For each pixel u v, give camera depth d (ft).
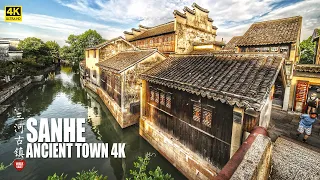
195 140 24.52
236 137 18.38
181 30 72.13
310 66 33.53
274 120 29.58
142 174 9.91
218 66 24.88
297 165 15.83
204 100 22.63
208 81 21.74
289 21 46.75
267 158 12.55
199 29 79.77
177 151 27.04
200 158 23.77
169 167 28.96
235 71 21.58
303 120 21.93
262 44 43.21
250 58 23.11
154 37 85.56
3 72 75.56
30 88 90.99
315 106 30.50
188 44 76.18
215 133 21.43
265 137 13.04
